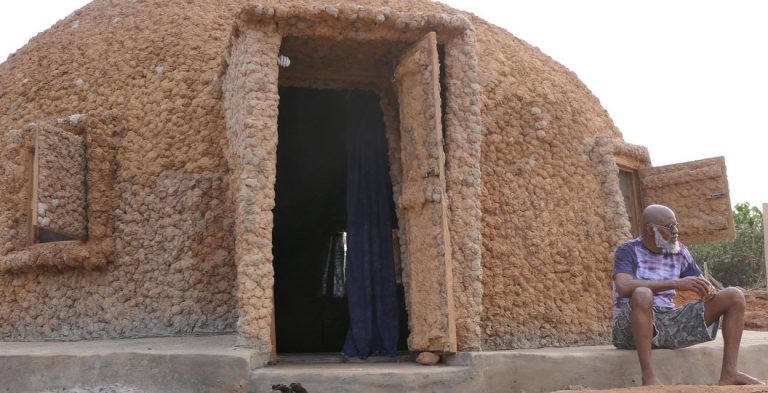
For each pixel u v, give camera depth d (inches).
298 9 256.4
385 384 220.4
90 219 334.0
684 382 251.6
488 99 330.6
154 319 322.7
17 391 239.1
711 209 406.6
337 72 297.3
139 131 346.0
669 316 247.4
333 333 452.4
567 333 317.4
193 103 341.7
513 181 322.7
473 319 253.6
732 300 229.9
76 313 336.5
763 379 272.8
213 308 318.0
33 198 331.3
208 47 358.9
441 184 252.5
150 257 330.3
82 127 344.2
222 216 326.3
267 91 254.8
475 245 260.2
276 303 462.0
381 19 262.7
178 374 227.5
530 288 312.3
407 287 275.4
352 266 298.7
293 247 482.0
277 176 434.0
